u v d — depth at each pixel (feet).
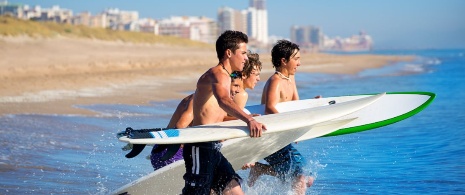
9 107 47.26
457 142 34.42
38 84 67.92
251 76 21.26
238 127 18.88
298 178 22.66
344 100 27.17
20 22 187.11
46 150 30.73
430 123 42.57
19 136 34.32
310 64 166.30
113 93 63.16
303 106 25.05
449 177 25.99
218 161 18.78
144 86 74.38
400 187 24.56
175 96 61.98
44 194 22.58
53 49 156.04
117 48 206.80
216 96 18.61
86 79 78.54
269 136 19.22
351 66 157.17
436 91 73.72
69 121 41.09
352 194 23.65
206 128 18.80
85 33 231.91
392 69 142.72
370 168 28.07
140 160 29.12
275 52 24.26
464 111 49.57
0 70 81.82
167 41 307.99
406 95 27.04
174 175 19.52
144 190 19.83
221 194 18.83
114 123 41.04
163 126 40.19
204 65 136.05
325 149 32.76
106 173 26.30
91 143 33.22
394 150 32.40
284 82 24.35
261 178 24.73
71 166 27.37
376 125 25.44
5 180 24.29
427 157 30.48
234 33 19.10
